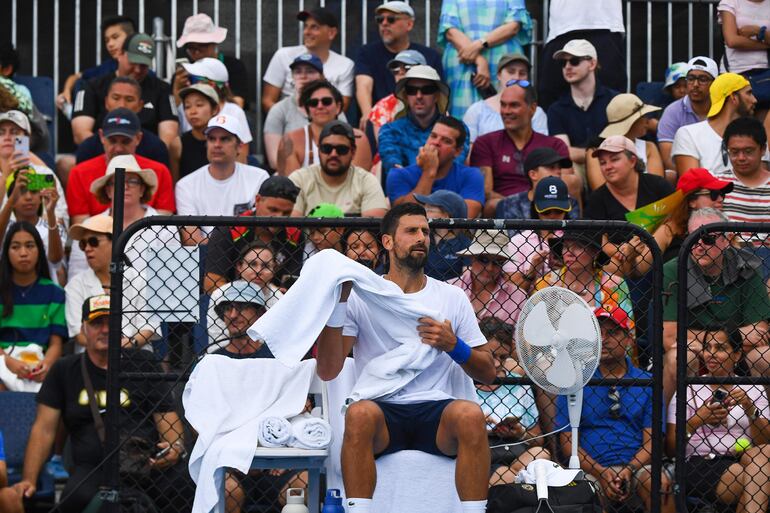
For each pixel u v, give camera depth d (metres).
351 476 23.48
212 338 27.44
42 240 34.88
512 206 38.59
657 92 47.22
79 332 34.50
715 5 49.22
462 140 38.56
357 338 24.95
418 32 49.12
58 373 29.86
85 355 29.75
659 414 26.06
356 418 23.58
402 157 41.00
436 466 24.12
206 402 25.09
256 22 48.44
